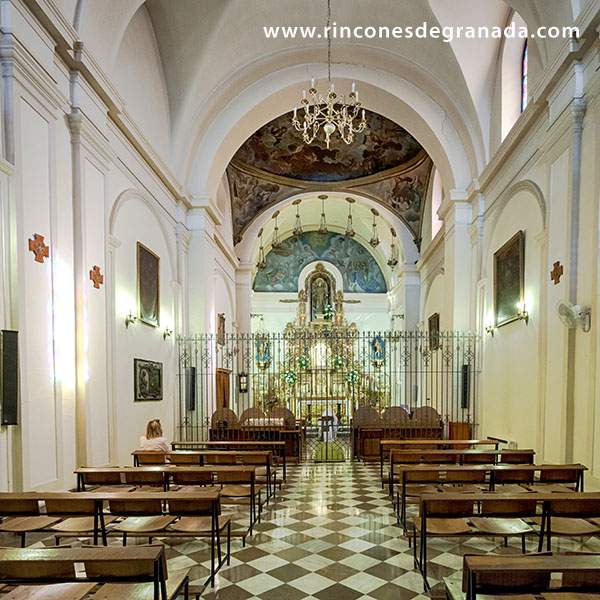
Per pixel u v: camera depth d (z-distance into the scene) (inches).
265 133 619.5
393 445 317.7
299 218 869.8
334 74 449.4
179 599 142.7
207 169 455.5
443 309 487.5
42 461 211.3
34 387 207.2
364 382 751.1
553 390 267.3
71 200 246.8
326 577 167.6
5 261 190.5
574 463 242.4
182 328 439.5
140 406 337.7
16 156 196.7
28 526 159.2
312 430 660.7
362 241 936.9
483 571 95.6
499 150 360.5
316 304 932.6
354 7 394.6
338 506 260.2
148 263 359.6
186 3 364.5
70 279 243.6
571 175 249.6
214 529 164.2
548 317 275.9
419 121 460.1
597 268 225.1
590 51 237.6
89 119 260.7
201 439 448.1
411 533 193.6
